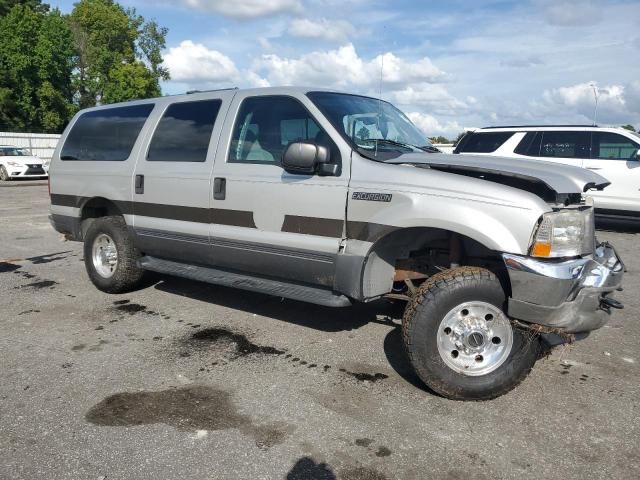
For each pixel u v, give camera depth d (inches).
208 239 193.3
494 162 157.6
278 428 130.7
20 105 1744.6
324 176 163.6
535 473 115.0
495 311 141.7
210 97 203.0
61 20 1840.6
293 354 174.6
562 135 430.3
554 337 137.9
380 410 140.0
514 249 134.0
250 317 209.2
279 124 179.5
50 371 160.2
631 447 124.9
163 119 215.3
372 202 153.3
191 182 196.1
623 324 209.3
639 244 378.6
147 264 220.4
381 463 117.7
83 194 237.8
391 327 199.2
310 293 172.4
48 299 231.6
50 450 120.6
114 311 215.8
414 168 152.3
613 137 416.8
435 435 128.8
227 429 130.0
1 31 1699.1
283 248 172.9
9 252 329.7
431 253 166.7
